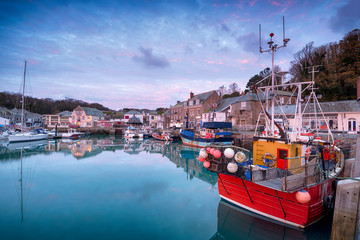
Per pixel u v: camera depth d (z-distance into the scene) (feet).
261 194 24.77
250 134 92.17
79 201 32.89
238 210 28.32
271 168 26.89
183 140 111.65
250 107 119.24
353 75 104.37
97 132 185.88
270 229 24.31
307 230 22.91
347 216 17.21
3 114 196.03
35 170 53.42
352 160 32.68
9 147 96.43
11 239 22.00
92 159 69.26
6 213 28.48
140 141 130.72
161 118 222.69
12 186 40.09
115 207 30.81
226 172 25.30
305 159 29.35
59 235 23.04
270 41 31.68
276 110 104.99
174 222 26.50
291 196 22.11
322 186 24.52
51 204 31.73
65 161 65.72
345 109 80.59
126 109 324.19
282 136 31.37
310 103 93.35
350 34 119.44
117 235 23.24
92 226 25.16
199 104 154.20
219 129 95.61
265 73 179.01
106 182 43.06
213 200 33.68
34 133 127.75
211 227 25.36
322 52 138.62
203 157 26.13
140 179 45.60
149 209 30.22
